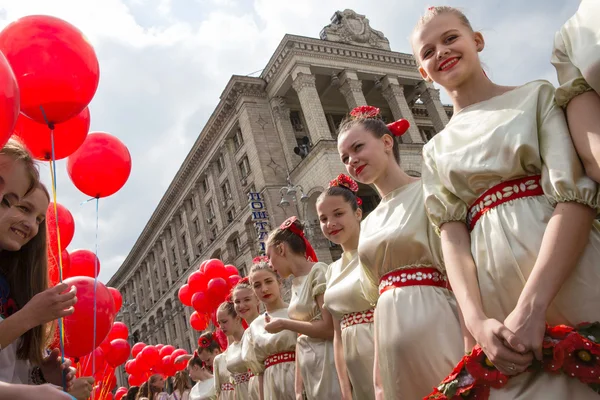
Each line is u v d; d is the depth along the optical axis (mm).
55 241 3520
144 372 11055
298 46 25266
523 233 1585
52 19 2756
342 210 3232
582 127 1493
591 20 1471
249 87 27031
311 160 23234
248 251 26359
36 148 3207
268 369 4227
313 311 3645
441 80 1983
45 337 2736
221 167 30516
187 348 35312
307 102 23969
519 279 1561
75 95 2719
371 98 29438
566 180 1454
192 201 35125
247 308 5113
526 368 1365
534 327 1325
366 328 2922
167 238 39469
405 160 24000
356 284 2949
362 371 2891
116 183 3951
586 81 1488
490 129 1714
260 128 26203
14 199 2191
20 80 2592
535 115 1650
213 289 7645
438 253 2248
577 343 1304
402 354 2129
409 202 2371
